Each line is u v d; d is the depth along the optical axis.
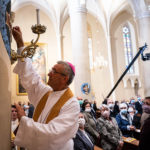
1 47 0.90
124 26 18.86
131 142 4.20
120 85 17.20
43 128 1.15
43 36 14.73
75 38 10.33
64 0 14.32
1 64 0.89
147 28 12.66
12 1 13.41
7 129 1.10
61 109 1.36
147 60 11.48
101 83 16.25
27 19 14.45
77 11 10.45
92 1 15.84
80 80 9.90
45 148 1.14
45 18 15.10
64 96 1.44
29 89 1.61
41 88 1.62
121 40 18.05
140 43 12.85
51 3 14.34
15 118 2.70
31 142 1.13
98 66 13.45
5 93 1.02
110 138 3.92
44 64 14.27
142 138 2.89
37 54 14.20
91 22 16.97
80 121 3.16
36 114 1.54
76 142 2.91
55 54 14.82
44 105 1.52
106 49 17.05
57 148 1.18
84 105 4.61
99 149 3.78
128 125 4.96
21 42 1.56
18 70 1.61
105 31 17.08
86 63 10.14
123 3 15.70
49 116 1.37
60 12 14.62
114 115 7.28
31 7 14.72
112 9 16.34
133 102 10.58
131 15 18.12
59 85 1.47
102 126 4.04
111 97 16.41
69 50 15.38
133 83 17.67
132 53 18.50
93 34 16.86
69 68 1.50
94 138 4.07
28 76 1.59
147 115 4.07
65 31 15.58
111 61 16.77
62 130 1.19
